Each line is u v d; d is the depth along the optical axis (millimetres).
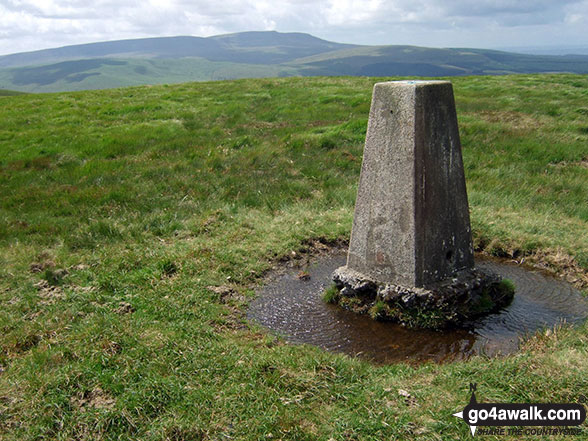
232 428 2359
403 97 3148
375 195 3385
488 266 4090
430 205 3227
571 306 3453
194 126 10055
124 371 2666
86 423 2385
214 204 5309
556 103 10781
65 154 7863
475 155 6875
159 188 5855
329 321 3354
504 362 2658
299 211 5082
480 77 17016
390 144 3254
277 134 8953
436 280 3346
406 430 2281
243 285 3830
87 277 3770
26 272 3852
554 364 2561
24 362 2762
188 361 2764
